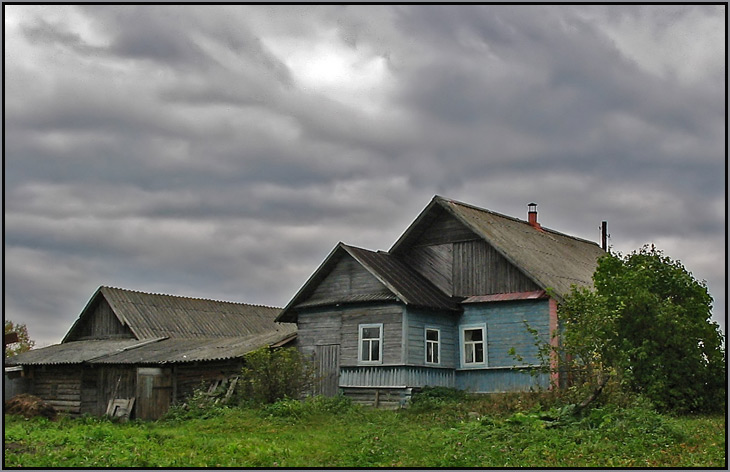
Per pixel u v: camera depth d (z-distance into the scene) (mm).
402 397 26641
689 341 24047
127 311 38312
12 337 20734
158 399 29875
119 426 25766
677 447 16266
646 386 23562
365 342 28203
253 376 27328
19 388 34656
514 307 27781
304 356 28453
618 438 16969
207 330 40531
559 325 26641
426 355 27766
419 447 16984
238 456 16062
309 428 21750
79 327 40156
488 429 18734
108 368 31953
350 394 28078
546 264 29547
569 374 23219
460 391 27891
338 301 28938
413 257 31078
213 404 27484
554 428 18297
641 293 23984
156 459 15594
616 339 22906
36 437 19141
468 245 29672
